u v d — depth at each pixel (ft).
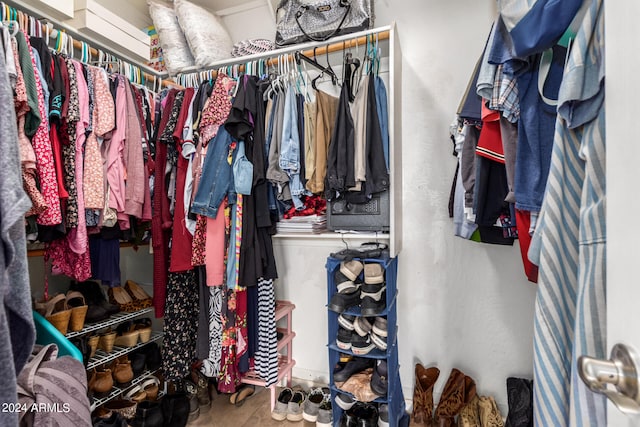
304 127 4.67
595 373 1.12
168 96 4.81
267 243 4.91
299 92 4.92
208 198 4.23
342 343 4.47
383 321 4.41
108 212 3.99
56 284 5.27
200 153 4.44
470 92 3.45
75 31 4.22
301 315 6.15
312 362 6.09
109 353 4.86
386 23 5.48
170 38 5.41
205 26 5.38
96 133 3.84
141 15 6.38
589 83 1.81
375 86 4.49
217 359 4.67
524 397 4.42
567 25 2.08
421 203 5.36
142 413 4.64
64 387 3.00
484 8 4.98
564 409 1.90
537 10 2.17
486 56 2.95
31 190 3.02
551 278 2.00
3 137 1.56
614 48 1.22
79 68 3.74
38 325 3.62
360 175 4.20
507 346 4.94
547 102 2.57
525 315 4.84
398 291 5.49
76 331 4.34
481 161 3.50
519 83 2.73
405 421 4.82
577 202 1.98
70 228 3.63
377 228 4.65
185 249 4.58
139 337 5.31
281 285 6.27
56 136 3.40
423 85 5.31
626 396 1.05
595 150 1.73
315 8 4.87
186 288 5.04
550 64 2.56
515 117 2.84
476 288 5.09
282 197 4.71
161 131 4.64
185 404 5.07
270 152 4.58
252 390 5.68
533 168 2.67
